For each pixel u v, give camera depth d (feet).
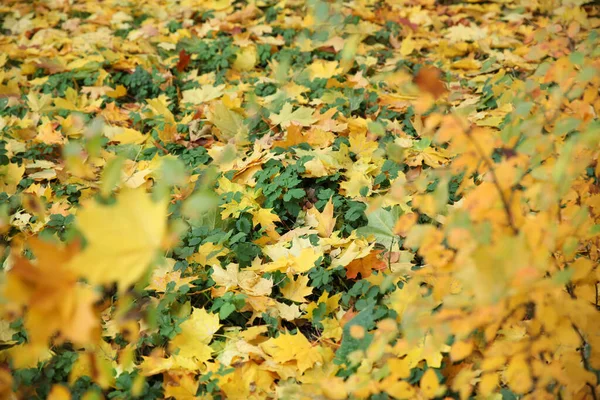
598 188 6.36
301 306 6.79
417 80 5.09
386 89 9.17
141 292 6.79
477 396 6.02
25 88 9.40
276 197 7.49
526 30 10.21
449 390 6.02
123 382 6.10
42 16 11.20
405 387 5.53
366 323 6.17
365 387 5.57
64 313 4.61
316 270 6.91
